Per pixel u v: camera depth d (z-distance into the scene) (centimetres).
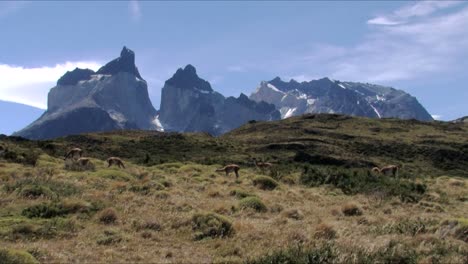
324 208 2098
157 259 1154
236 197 2288
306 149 6781
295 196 2455
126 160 5091
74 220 1471
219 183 2880
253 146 7169
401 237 1318
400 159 6812
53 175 2595
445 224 1466
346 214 1939
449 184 3569
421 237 1275
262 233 1433
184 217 1545
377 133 8700
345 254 1086
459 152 7081
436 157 6869
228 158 5675
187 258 1173
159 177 2834
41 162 3406
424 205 2370
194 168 3603
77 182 2306
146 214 1639
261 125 10069
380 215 1941
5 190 1969
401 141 7756
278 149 6850
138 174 2958
